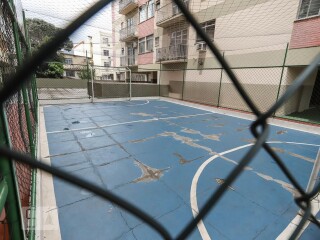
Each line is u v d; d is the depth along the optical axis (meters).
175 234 2.32
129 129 6.30
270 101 8.28
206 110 10.20
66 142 5.00
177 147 4.88
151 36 15.62
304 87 8.65
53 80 19.56
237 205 2.81
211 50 0.57
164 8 13.00
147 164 3.94
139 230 2.35
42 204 2.67
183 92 12.96
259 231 2.38
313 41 6.81
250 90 8.97
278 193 3.10
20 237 1.30
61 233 2.25
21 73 0.32
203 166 3.91
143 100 13.33
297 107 8.84
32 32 9.84
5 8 2.12
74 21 0.39
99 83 12.36
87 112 8.72
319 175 3.48
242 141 5.43
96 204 2.74
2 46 1.95
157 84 14.39
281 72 7.70
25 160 0.32
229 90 9.94
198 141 5.35
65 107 9.75
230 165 3.98
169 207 2.74
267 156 4.43
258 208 2.76
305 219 0.75
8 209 1.21
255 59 8.62
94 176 3.46
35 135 4.49
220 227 2.41
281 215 2.64
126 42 19.94
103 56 29.72
